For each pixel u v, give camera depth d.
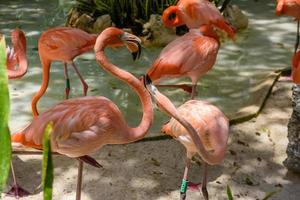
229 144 3.57
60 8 7.00
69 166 3.30
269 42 5.72
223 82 4.63
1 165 1.16
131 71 4.84
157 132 3.68
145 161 3.36
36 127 2.53
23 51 3.50
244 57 5.25
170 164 3.34
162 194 3.01
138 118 3.96
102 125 2.55
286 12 4.95
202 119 2.60
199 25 4.12
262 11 6.91
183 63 3.54
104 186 3.08
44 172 1.18
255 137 3.67
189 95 4.35
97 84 4.57
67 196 2.97
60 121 2.52
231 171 3.26
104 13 6.18
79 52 3.79
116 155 3.43
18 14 6.66
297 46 5.10
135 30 6.04
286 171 3.26
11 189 2.99
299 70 3.09
